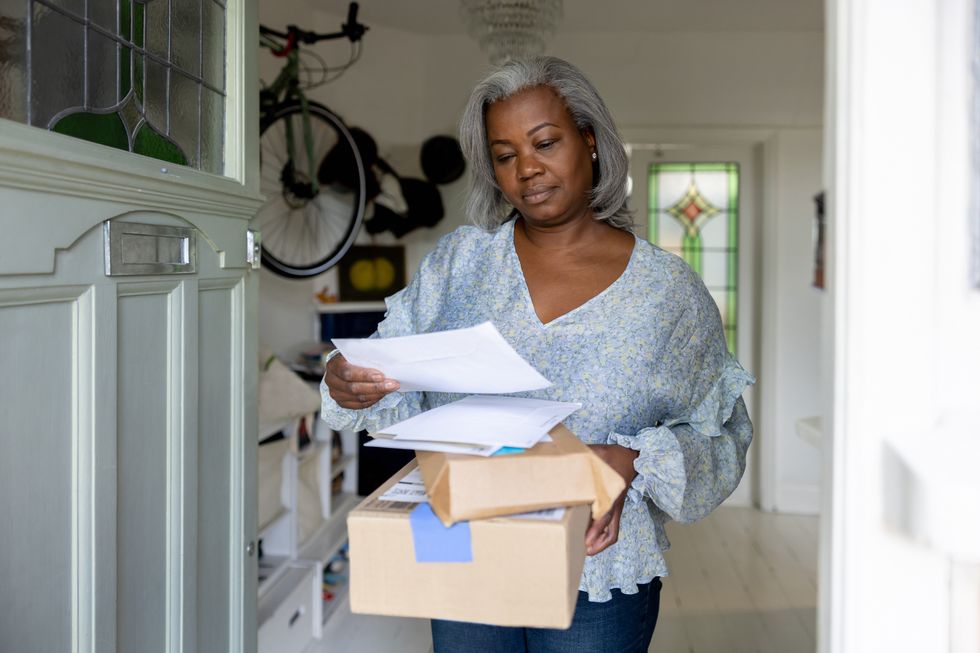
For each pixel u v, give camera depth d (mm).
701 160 4676
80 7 1054
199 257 1321
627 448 1105
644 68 4383
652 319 1240
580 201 1271
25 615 961
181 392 1278
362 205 3555
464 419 927
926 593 695
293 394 2701
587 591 1184
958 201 682
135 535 1185
